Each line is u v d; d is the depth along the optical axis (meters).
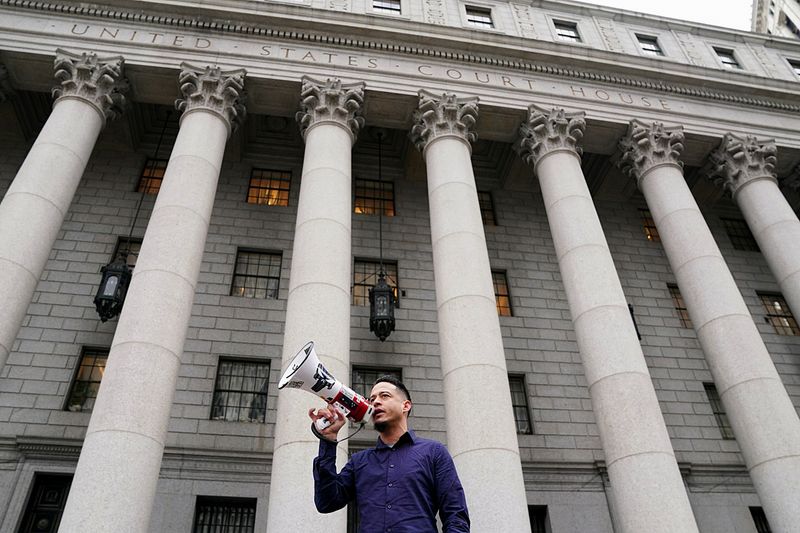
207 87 17.23
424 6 22.11
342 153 16.62
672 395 20.03
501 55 20.36
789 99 22.67
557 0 24.17
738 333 15.13
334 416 4.07
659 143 19.67
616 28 24.48
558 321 20.77
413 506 3.75
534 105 19.34
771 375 14.52
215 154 15.98
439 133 17.98
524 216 23.28
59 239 19.06
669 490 11.84
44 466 15.09
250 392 17.23
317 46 19.16
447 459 4.02
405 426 4.28
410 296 19.97
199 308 18.27
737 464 18.70
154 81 17.95
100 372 16.89
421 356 18.72
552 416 18.59
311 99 17.69
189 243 13.63
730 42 26.06
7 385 16.11
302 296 13.21
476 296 13.88
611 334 14.01
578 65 20.88
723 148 20.86
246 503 15.55
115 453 10.20
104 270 16.70
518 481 11.46
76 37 17.66
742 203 20.17
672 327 21.67
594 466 17.69
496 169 24.05
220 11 18.64
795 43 26.70
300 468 10.78
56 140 15.29
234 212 20.66
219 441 16.02
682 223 17.52
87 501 9.67
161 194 14.59
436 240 15.48
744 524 17.70
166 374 11.64
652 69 21.34
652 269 23.14
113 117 17.66
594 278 15.06
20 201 13.80
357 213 21.67
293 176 22.12
